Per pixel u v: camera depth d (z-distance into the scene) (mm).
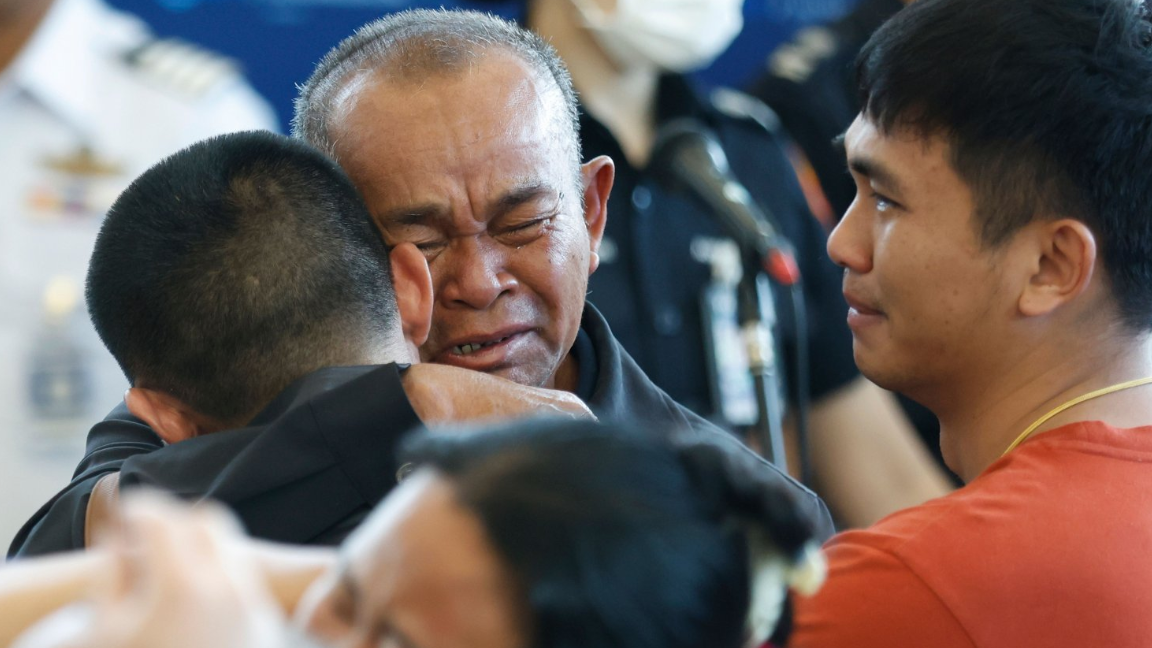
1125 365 3467
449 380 3260
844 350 7176
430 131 3773
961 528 3152
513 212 3844
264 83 8078
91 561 2297
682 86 7148
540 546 1733
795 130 8047
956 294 3439
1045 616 3064
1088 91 3295
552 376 4215
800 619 3080
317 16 8102
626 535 1758
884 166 3475
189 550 1637
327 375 3141
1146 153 3330
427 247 3852
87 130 5852
